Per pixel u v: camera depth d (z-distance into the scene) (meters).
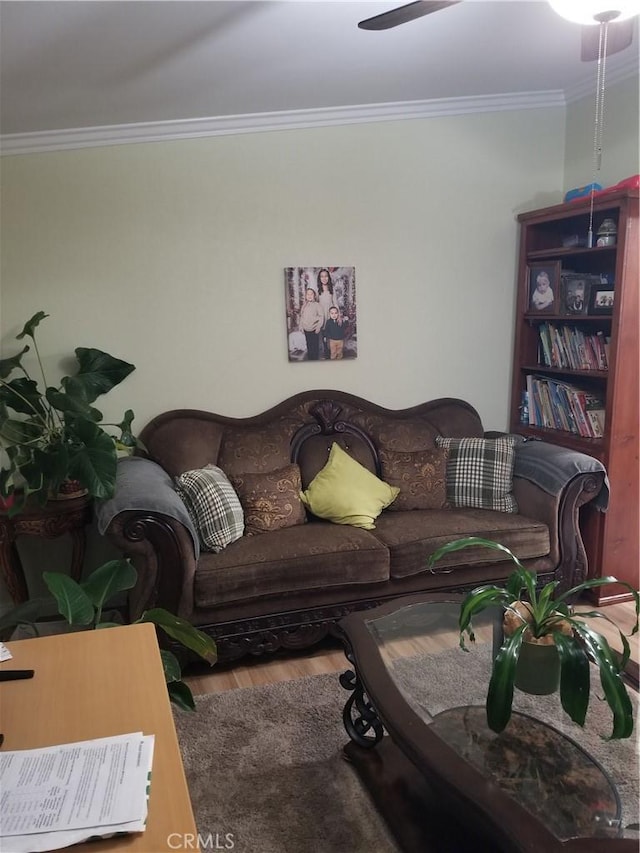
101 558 3.31
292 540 2.86
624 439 3.15
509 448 3.34
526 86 3.47
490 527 3.01
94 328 3.25
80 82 2.51
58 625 3.05
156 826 0.98
